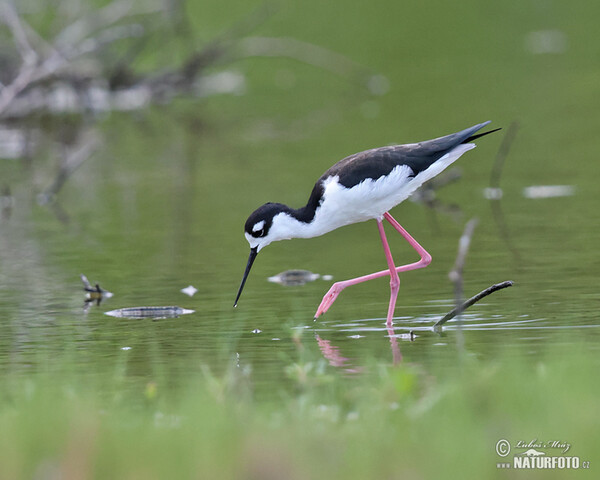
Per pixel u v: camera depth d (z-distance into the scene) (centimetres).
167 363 897
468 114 2183
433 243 1359
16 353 950
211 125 2353
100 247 1420
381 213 1082
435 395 695
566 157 1820
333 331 1000
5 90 2347
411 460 575
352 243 1408
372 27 3023
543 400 662
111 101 2595
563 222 1416
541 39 2912
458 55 2791
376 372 829
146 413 713
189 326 1034
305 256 1347
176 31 2686
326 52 2730
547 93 2338
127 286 1216
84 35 2588
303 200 1622
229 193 1711
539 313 1015
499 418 640
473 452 581
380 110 2327
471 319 1009
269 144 2108
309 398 725
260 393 778
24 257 1380
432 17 3128
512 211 1505
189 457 591
